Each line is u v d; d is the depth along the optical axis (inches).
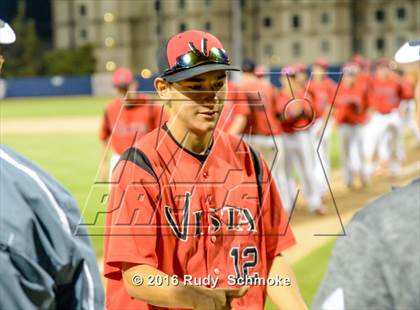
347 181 547.5
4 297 75.9
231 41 3902.6
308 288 271.4
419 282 76.0
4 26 86.7
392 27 3858.3
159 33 3988.7
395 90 594.2
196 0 3902.6
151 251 114.4
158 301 111.8
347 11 3843.5
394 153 604.4
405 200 79.4
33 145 930.7
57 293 81.9
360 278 78.3
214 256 120.0
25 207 78.5
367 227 79.6
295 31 3917.3
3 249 76.2
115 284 118.5
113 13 4020.7
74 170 675.4
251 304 121.2
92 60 3823.8
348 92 542.6
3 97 2422.5
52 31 4463.6
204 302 110.3
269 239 123.2
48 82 2541.8
